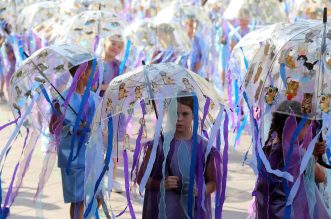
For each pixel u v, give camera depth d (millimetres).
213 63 15570
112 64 8969
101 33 10273
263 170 5430
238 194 8641
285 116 5504
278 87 5504
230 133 11922
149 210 5473
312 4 15141
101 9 11445
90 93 6699
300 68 5484
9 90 6191
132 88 5312
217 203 5328
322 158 5934
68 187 6691
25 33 14008
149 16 18016
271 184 5457
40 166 9625
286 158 5297
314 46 5500
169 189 5375
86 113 6570
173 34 13250
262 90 5555
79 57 6293
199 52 14648
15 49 14531
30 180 9078
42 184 6445
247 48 6277
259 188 5566
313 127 5621
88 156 5512
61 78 6520
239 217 7723
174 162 5387
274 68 5539
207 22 14992
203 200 5266
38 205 6469
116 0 13531
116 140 5637
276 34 5684
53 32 11820
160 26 13203
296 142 5430
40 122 6316
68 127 6543
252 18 14398
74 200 6699
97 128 5441
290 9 16016
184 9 14570
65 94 6586
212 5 16844
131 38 10891
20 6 15758
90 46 10258
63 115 6242
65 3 12664
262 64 5668
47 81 6227
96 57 6473
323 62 5469
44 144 9719
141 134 5551
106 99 5410
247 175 9594
